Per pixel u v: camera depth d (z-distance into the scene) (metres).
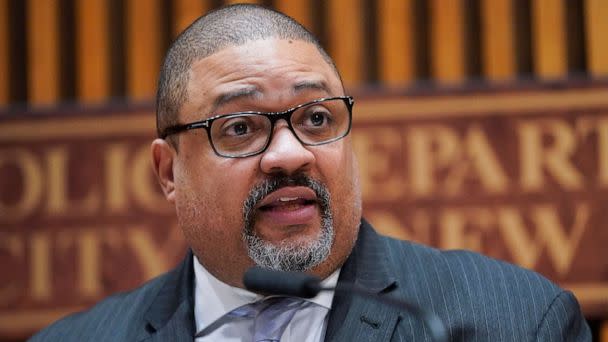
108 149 8.70
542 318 4.05
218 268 4.21
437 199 8.30
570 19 8.86
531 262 8.20
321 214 4.02
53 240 8.70
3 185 8.75
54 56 9.10
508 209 8.25
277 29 4.21
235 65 4.11
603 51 8.62
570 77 8.34
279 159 3.92
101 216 8.66
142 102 8.70
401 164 8.35
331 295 4.18
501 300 4.13
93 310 4.84
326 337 4.06
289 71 4.07
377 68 8.91
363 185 8.37
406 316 4.07
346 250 4.18
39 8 9.15
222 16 4.36
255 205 4.00
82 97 9.04
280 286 3.15
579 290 8.15
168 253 8.59
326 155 4.04
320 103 4.09
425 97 8.38
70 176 8.70
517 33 8.88
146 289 4.79
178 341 4.30
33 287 8.68
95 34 9.09
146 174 8.66
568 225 8.20
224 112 4.09
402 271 4.35
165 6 9.23
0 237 8.73
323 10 9.02
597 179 8.20
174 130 4.30
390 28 8.86
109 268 8.62
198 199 4.20
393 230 8.30
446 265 4.36
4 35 9.18
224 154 4.08
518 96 8.32
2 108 8.83
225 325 4.28
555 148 8.26
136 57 9.06
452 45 8.78
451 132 8.34
